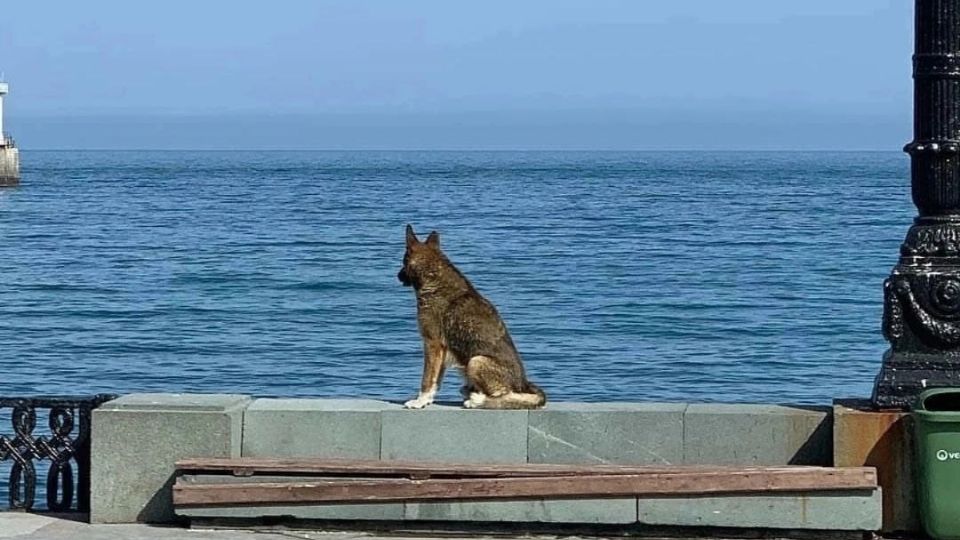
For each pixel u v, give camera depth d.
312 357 31.34
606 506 9.05
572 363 30.66
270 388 27.80
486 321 9.74
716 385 28.17
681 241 63.91
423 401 9.72
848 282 46.81
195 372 29.59
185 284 46.28
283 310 39.50
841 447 8.97
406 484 9.17
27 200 108.69
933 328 8.94
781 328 36.12
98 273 50.03
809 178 180.50
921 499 8.73
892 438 8.92
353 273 49.03
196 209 94.31
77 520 9.76
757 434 9.24
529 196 117.19
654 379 28.78
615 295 43.09
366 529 9.32
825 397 26.89
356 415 9.54
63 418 10.15
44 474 15.27
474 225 75.19
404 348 32.56
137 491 9.59
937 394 8.73
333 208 95.12
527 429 9.42
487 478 9.16
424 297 9.84
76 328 36.03
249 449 9.60
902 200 107.56
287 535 9.25
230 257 55.56
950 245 8.98
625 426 9.34
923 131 9.06
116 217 84.75
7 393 26.92
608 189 135.25
